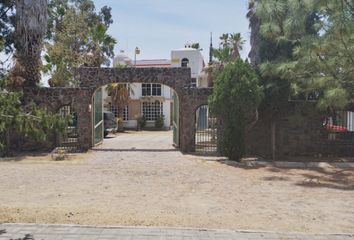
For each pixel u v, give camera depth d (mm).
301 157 18656
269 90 17516
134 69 20078
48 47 24875
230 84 16656
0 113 6016
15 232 6668
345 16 11688
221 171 14508
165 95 41844
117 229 6918
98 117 22594
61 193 10383
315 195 10664
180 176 13352
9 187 11164
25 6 19844
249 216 8211
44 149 19812
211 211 8586
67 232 6703
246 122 17234
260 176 13625
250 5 22984
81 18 32094
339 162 17047
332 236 6832
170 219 7691
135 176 13234
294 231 7117
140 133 36469
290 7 13664
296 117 18062
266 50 17703
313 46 12328
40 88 19797
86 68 20078
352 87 13078
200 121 24172
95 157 17734
